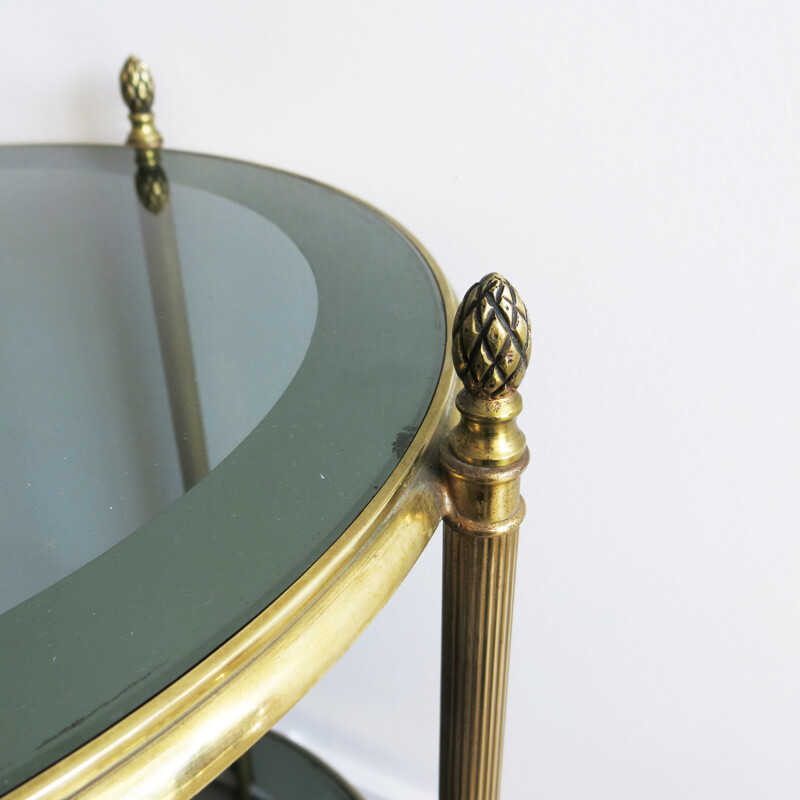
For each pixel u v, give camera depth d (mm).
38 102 714
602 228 571
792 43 475
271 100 631
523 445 321
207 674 218
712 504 639
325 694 896
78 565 251
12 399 340
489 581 352
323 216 527
